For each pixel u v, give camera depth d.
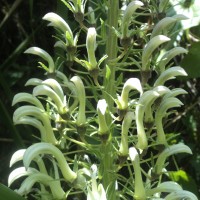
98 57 0.54
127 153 0.35
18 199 0.32
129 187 0.41
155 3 0.39
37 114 0.36
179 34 0.56
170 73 0.36
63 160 0.34
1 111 0.50
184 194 0.35
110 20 0.37
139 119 0.35
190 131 0.62
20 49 0.59
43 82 0.35
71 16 0.54
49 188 0.37
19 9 0.70
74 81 0.35
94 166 0.35
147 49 0.36
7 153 0.64
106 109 0.35
